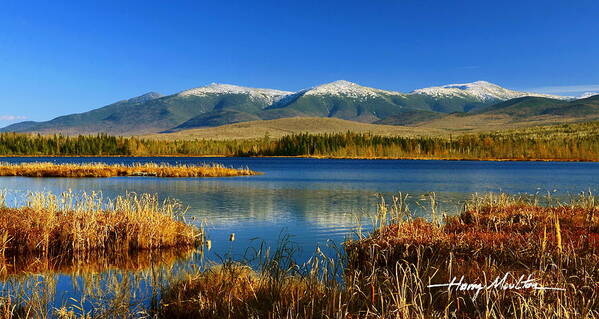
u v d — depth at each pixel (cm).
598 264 1191
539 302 911
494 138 19475
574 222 1867
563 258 1259
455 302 985
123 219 1911
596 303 953
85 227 1800
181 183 5328
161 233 1905
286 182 5784
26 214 1939
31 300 1159
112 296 1247
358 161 14050
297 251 1814
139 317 1065
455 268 1257
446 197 4038
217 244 1977
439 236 1597
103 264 1605
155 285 1258
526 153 14900
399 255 1484
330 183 5672
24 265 1573
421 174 7644
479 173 7862
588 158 13675
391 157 16688
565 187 4997
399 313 891
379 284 1078
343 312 931
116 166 7319
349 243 1725
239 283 1127
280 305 970
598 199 3531
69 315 1056
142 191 4303
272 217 2808
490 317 889
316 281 1113
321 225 2500
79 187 4572
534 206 2389
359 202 3644
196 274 1270
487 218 2009
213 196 4009
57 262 1620
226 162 13312
